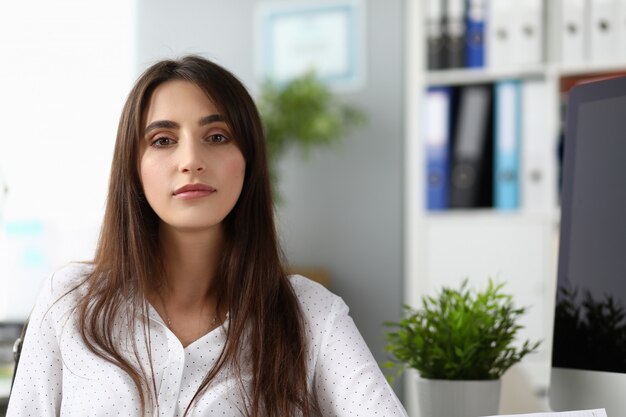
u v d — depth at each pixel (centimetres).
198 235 123
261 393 119
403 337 141
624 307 125
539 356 334
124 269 124
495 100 350
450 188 358
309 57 411
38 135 417
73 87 420
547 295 343
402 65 396
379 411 117
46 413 120
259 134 127
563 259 136
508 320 141
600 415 107
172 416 117
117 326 122
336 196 404
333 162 405
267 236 129
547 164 343
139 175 124
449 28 358
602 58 339
